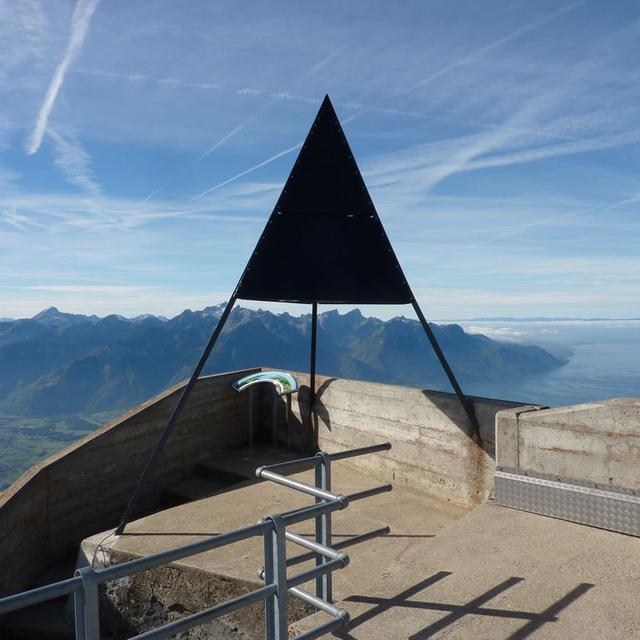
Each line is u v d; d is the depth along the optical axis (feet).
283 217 18.88
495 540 12.42
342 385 22.77
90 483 19.42
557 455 13.34
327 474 11.73
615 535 12.27
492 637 8.97
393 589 10.71
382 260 19.02
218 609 7.29
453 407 17.95
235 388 25.67
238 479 22.52
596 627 9.07
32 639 15.30
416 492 19.24
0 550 15.33
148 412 21.77
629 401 12.19
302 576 8.39
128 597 14.97
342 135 20.02
